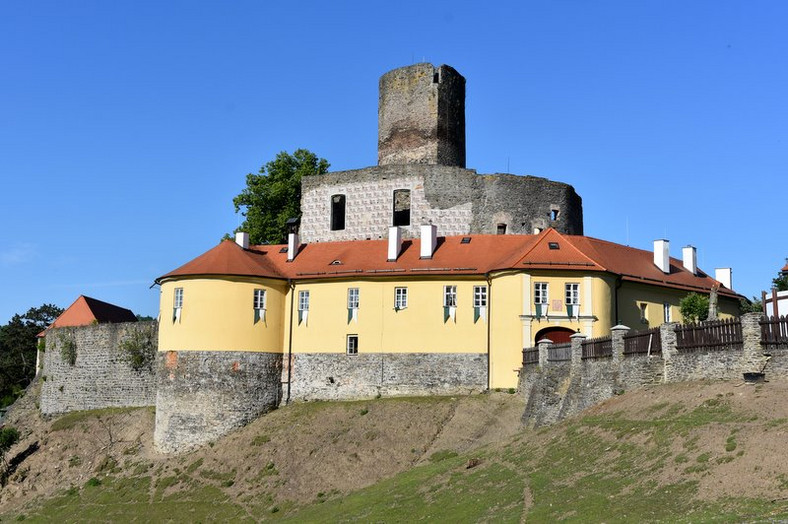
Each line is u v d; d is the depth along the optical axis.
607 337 47.00
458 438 54.84
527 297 62.28
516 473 39.00
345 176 83.50
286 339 68.31
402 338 65.50
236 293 66.56
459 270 65.44
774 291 50.38
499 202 80.50
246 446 61.97
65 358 83.50
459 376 63.91
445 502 38.81
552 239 65.94
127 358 79.25
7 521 62.62
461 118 87.00
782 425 31.14
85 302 93.88
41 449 75.00
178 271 67.56
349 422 60.66
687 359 40.81
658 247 72.06
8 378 117.31
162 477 62.00
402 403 61.94
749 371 36.66
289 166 94.50
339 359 66.62
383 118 86.81
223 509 54.69
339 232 82.94
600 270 62.94
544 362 54.50
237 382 65.56
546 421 51.06
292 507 52.06
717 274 77.88
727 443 31.59
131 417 74.88
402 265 67.69
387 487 46.25
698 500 28.66
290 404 67.06
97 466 67.94
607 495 31.97
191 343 65.81
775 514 25.67
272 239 90.12
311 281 68.44
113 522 57.00
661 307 69.19
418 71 85.31
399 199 83.12
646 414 38.50
